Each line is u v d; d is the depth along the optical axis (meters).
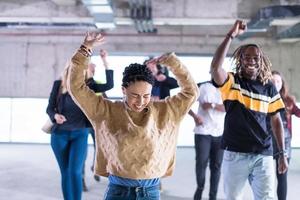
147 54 8.59
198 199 3.84
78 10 6.70
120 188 1.62
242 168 2.27
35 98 8.51
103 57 3.19
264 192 2.23
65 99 3.18
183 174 5.33
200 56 8.58
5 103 8.49
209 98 3.70
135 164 1.59
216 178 3.79
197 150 3.75
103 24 6.82
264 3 6.32
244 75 2.32
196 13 6.38
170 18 6.43
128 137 1.57
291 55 8.73
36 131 8.45
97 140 1.66
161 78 4.02
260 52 2.31
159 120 1.65
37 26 8.10
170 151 1.69
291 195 4.24
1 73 8.63
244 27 2.14
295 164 6.24
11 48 8.65
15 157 6.55
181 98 1.71
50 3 6.70
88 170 5.52
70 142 3.26
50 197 4.06
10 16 6.69
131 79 1.59
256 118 2.26
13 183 4.65
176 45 8.62
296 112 3.46
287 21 6.43
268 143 2.26
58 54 8.65
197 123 3.69
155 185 1.66
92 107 1.62
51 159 6.39
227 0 6.35
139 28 7.60
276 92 2.37
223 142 2.34
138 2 6.21
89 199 4.00
